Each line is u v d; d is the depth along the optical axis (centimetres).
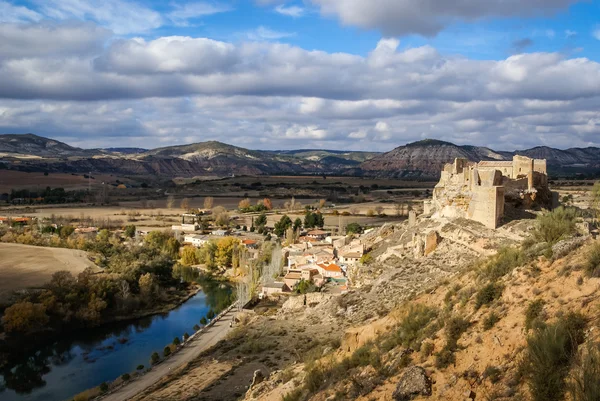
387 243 8588
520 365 1753
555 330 1703
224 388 5144
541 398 1566
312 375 2948
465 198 6262
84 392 6384
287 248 15312
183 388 5559
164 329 9738
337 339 4344
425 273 5588
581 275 2036
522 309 2120
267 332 6925
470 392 1864
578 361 1599
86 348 8712
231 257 15312
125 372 7506
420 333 2545
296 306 8031
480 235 5594
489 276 2706
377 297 5834
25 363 8044
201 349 7781
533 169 6575
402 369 2303
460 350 2130
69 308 9850
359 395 2302
